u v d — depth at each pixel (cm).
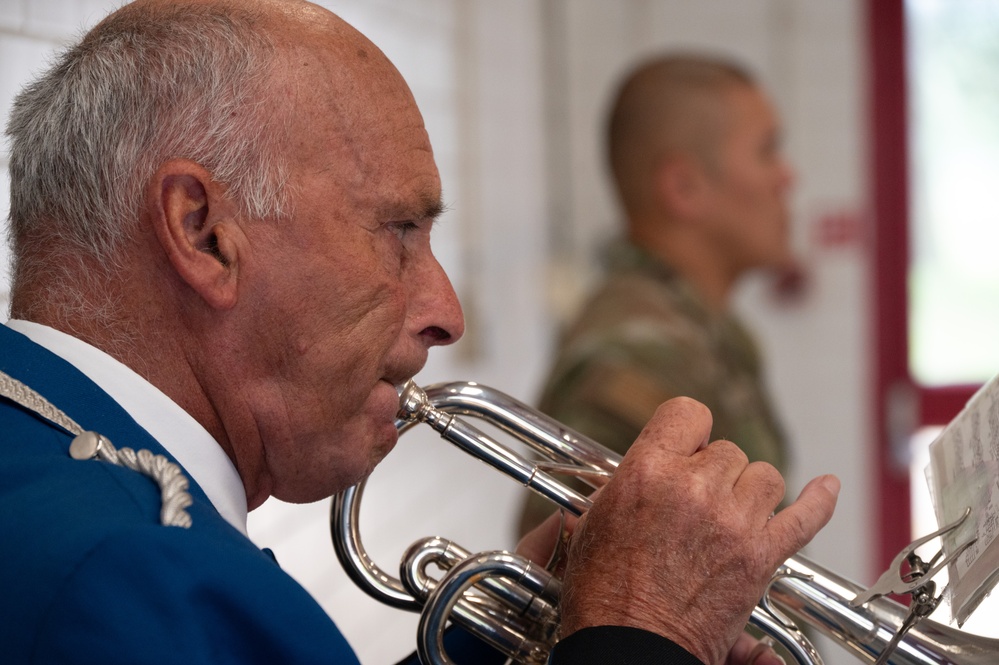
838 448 333
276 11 69
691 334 178
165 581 51
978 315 326
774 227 221
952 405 329
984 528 67
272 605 55
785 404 334
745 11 329
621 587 66
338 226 69
